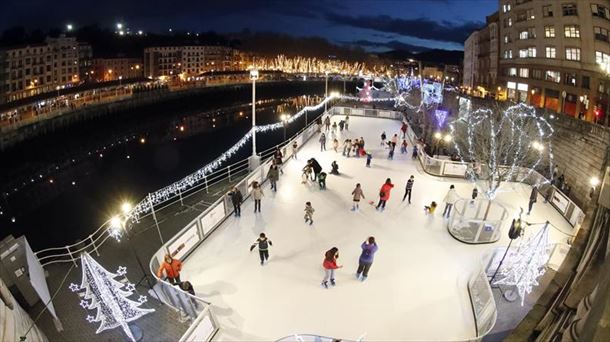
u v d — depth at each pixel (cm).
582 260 893
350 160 2461
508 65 5641
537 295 1277
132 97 8388
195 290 1238
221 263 1373
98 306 1098
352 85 14225
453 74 10638
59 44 9588
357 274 1308
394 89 6900
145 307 1205
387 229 1620
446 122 4347
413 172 2288
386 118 3838
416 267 1373
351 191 1988
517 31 5312
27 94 8762
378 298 1218
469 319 1148
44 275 1339
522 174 2227
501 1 5725
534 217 1817
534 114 3102
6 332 844
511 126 2866
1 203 3966
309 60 18638
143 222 1731
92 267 1044
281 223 1645
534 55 4959
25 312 1130
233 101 10688
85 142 6159
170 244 1291
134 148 5872
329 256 1206
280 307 1174
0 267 1127
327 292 1239
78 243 1453
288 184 2056
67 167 5031
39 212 3756
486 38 6525
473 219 1560
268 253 1426
